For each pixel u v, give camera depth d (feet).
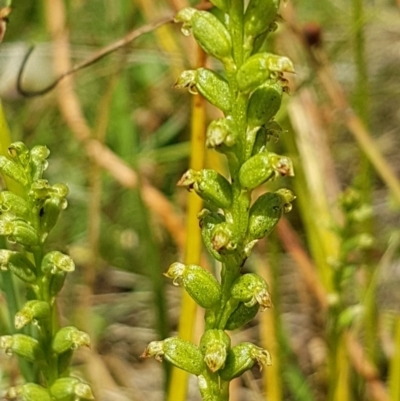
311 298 1.17
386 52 1.68
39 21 1.38
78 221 1.40
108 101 1.23
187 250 0.80
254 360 0.64
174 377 0.80
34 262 0.72
